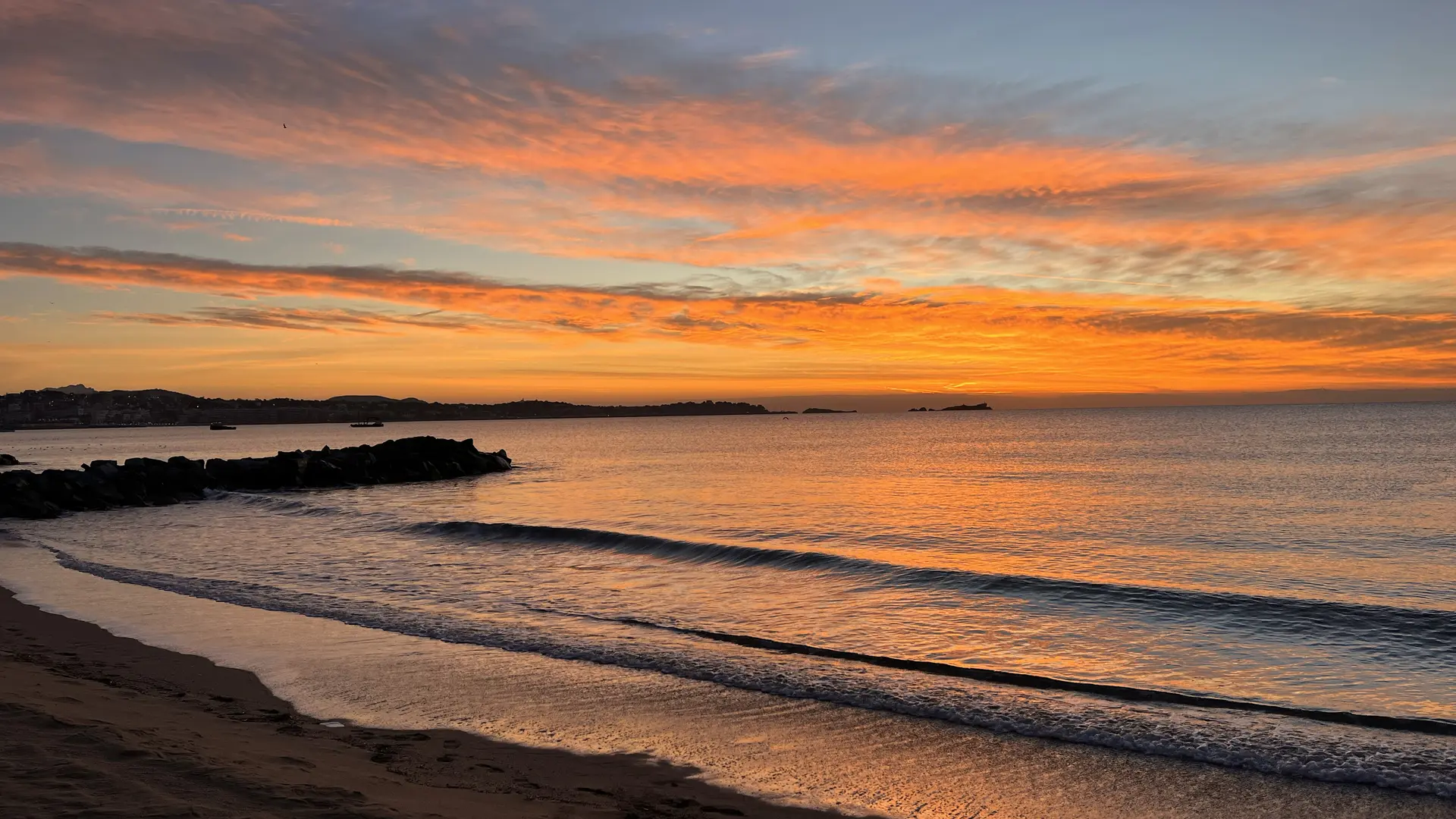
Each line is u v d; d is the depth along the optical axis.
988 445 94.81
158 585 19.30
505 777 8.34
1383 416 171.12
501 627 15.05
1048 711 10.65
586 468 70.81
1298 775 8.68
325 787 6.96
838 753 9.34
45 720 8.20
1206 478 47.72
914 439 120.06
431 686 11.64
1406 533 27.06
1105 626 15.37
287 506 40.53
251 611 16.44
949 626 15.43
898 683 11.79
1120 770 8.87
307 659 12.98
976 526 30.50
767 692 11.46
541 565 22.27
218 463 52.38
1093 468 57.22
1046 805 8.07
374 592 18.59
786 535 28.48
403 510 38.12
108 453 115.38
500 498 44.78
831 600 17.67
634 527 30.80
